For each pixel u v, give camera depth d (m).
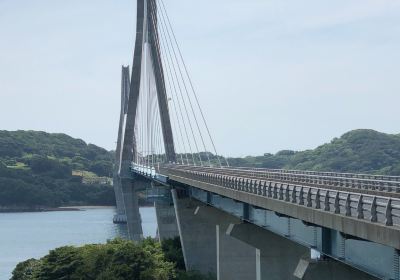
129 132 147.12
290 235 41.12
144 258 80.25
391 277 27.31
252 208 50.31
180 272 82.56
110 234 188.12
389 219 25.95
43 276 82.69
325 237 34.44
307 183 53.66
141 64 146.25
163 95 129.25
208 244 85.38
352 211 31.61
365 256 29.78
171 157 127.19
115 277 76.25
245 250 67.31
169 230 110.19
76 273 81.06
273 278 49.84
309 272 37.16
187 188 87.38
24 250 156.62
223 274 67.19
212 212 73.44
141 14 138.25
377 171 134.75
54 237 183.75
